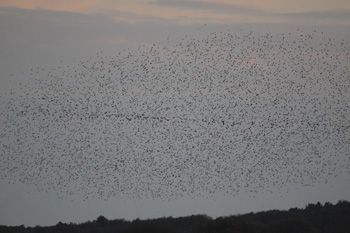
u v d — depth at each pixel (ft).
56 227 246.27
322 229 227.40
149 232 223.92
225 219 218.59
